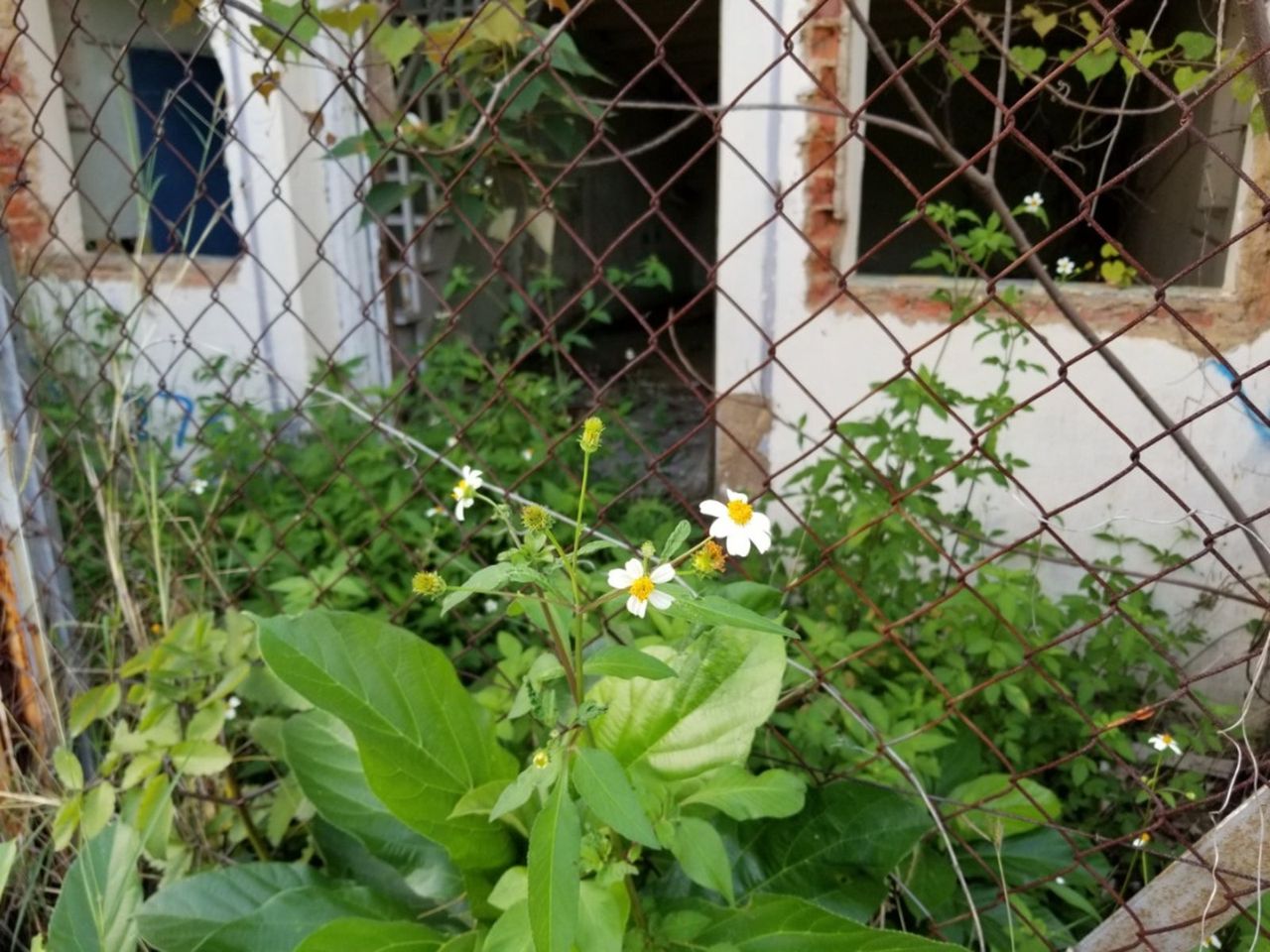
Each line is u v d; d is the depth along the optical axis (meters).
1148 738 1.88
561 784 1.06
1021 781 1.57
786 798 1.28
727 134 3.04
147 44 4.08
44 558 1.93
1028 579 2.16
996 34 3.11
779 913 1.29
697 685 1.31
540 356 5.73
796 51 2.91
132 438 2.17
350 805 1.53
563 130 2.77
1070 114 3.25
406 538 2.69
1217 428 2.57
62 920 1.47
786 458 3.17
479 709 1.44
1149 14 2.88
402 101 3.28
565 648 1.20
